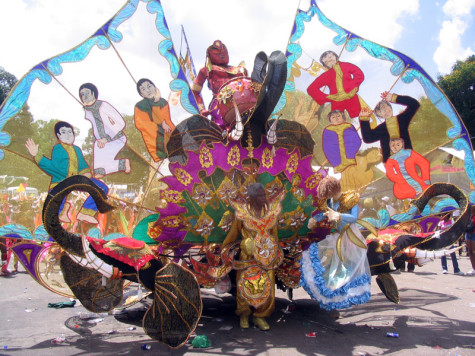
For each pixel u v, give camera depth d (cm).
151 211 383
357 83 426
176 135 376
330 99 429
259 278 383
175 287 332
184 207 379
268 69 332
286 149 408
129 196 377
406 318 434
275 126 370
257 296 380
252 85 393
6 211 341
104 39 375
